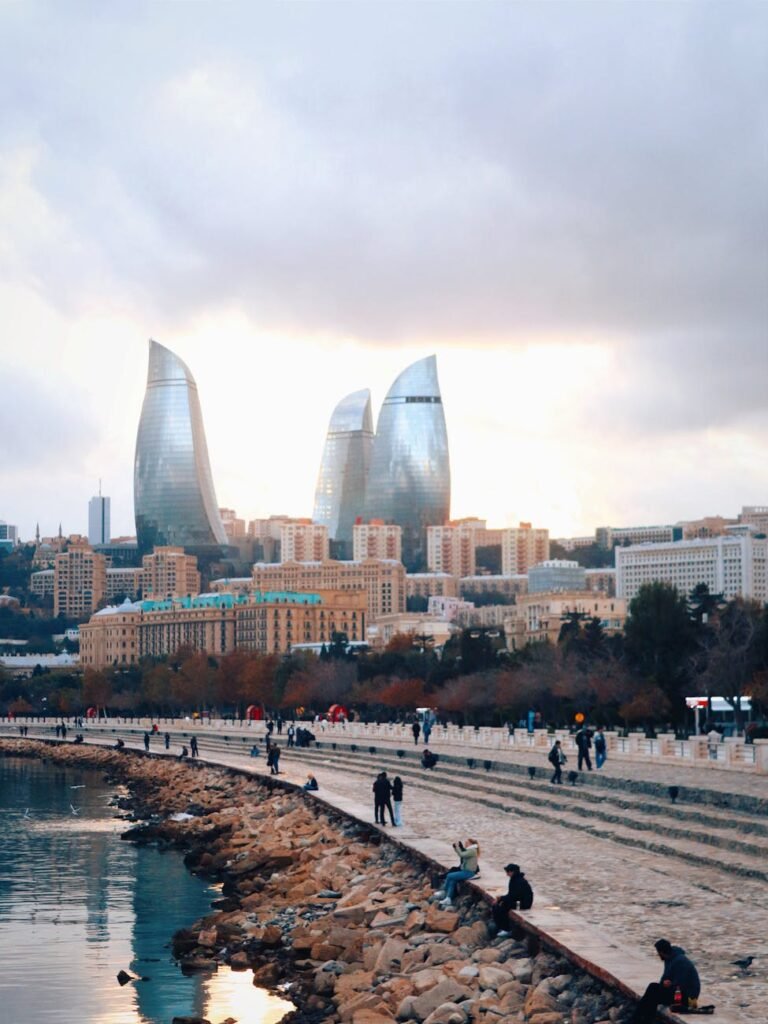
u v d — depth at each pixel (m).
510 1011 43.47
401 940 56.66
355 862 79.88
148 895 88.00
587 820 81.31
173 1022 53.69
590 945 45.38
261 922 70.44
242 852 101.19
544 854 68.31
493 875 60.56
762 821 67.50
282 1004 54.84
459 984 46.91
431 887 66.25
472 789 108.00
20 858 107.25
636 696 195.00
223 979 60.06
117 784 187.25
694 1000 37.62
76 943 72.12
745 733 147.88
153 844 116.50
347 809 99.38
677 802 79.38
